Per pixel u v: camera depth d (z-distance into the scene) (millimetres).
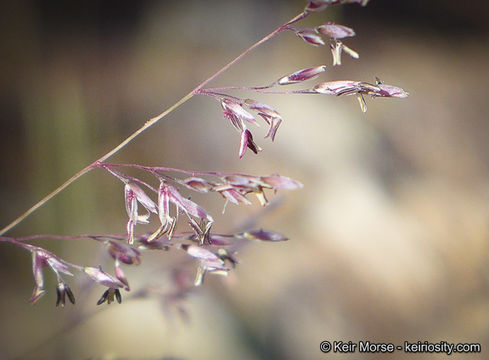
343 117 194
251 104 89
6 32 184
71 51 197
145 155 165
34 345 117
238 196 88
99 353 116
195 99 193
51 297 123
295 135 181
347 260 142
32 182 145
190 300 125
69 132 161
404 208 163
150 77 200
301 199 157
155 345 119
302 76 89
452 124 208
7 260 130
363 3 87
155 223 144
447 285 140
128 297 114
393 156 184
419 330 129
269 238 95
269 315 127
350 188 164
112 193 149
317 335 126
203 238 90
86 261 127
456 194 172
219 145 174
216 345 121
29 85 172
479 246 151
